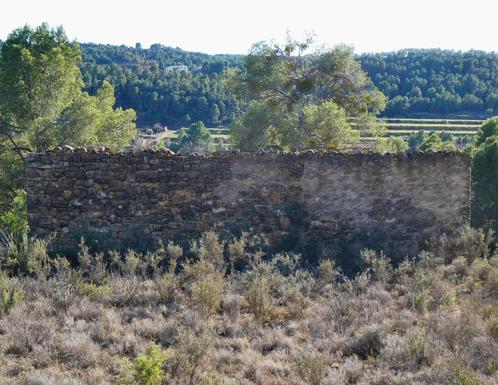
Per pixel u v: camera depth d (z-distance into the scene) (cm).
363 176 1362
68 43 2297
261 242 1316
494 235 2103
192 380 682
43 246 1151
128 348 788
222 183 1324
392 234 1367
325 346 819
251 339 864
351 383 710
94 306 934
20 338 773
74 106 2064
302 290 1095
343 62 2777
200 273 1084
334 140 2398
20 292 937
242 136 2569
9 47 2147
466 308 923
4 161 2145
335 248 1330
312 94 2795
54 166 1284
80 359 742
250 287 1027
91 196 1289
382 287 1107
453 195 1392
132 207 1297
